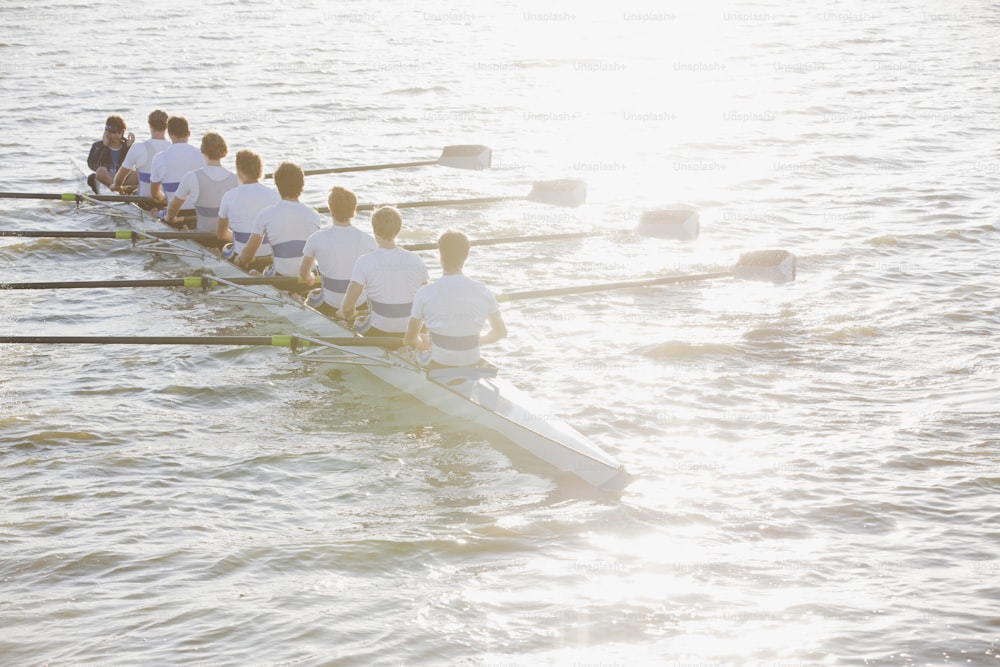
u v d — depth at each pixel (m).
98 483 10.04
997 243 17.97
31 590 8.20
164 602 8.06
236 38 43.41
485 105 31.92
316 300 13.52
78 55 38.28
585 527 9.35
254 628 7.75
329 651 7.47
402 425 11.50
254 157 15.02
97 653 7.41
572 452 10.35
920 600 8.14
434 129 28.42
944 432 11.09
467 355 11.34
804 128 28.33
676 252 17.91
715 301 15.39
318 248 13.02
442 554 8.88
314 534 9.20
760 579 8.48
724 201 21.25
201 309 15.14
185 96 31.95
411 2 57.78
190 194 16.28
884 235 18.39
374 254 11.95
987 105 30.70
